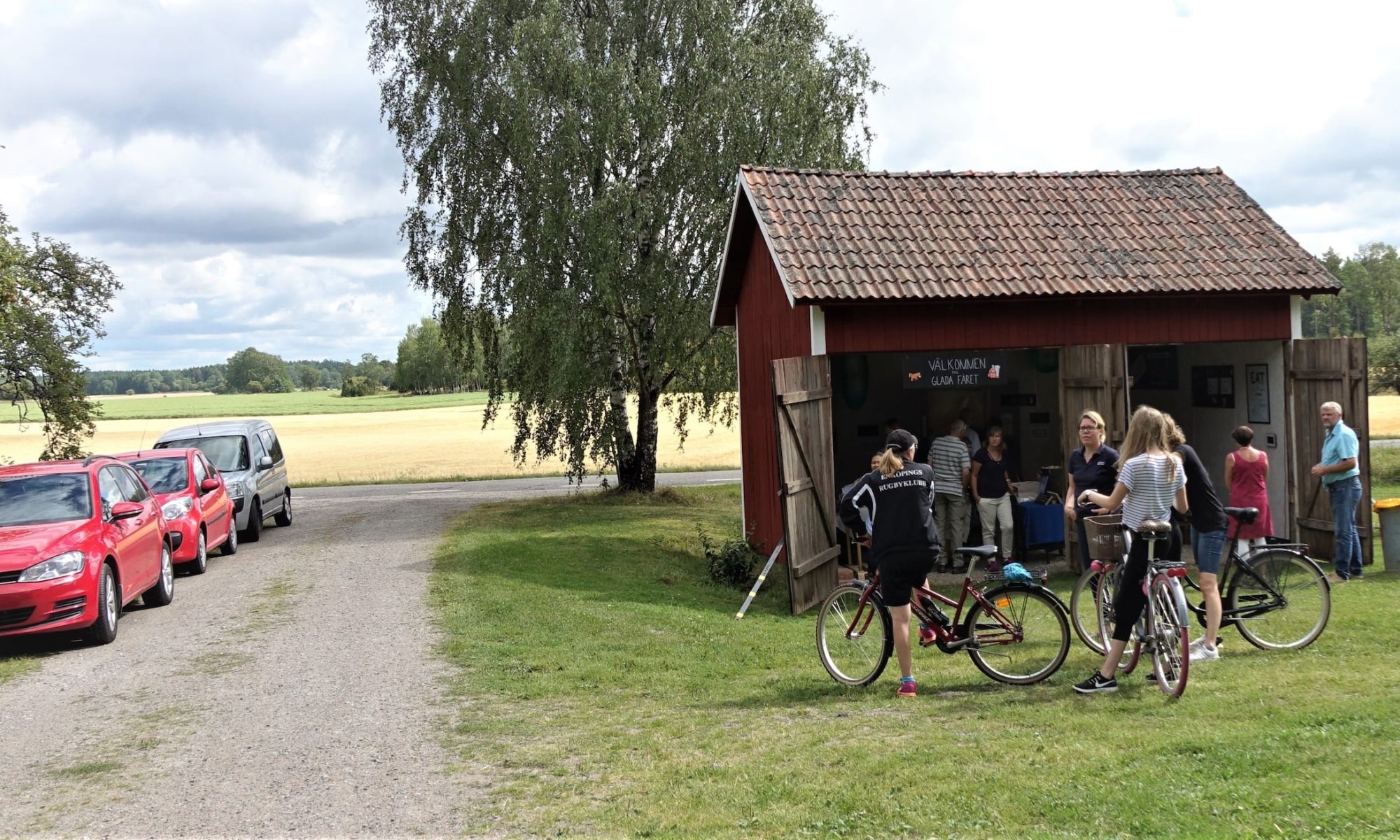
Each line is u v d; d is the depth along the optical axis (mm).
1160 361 17172
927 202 15258
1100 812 4629
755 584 14000
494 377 23453
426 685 8156
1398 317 106312
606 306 20234
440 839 4941
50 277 22453
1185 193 16000
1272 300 14195
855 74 22703
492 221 21766
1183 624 6656
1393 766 4891
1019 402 17359
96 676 8789
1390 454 27375
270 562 15695
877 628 7805
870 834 4633
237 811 5441
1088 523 8008
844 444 17344
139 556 11328
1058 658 7453
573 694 7902
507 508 23078
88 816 5457
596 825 4996
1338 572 11789
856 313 13273
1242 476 10891
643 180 21578
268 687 8211
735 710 7223
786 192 14945
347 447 60844
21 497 10562
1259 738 5473
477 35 21094
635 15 21688
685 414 26328
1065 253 14102
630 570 14562
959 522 13875
